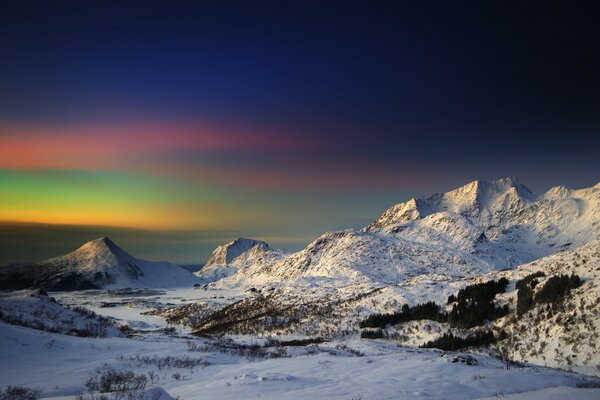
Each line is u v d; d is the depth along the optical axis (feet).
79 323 248.32
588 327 176.55
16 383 97.09
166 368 116.47
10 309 232.73
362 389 81.97
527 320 218.79
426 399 73.51
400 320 312.91
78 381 98.32
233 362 135.33
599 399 63.52
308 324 358.02
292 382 88.69
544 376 103.19
